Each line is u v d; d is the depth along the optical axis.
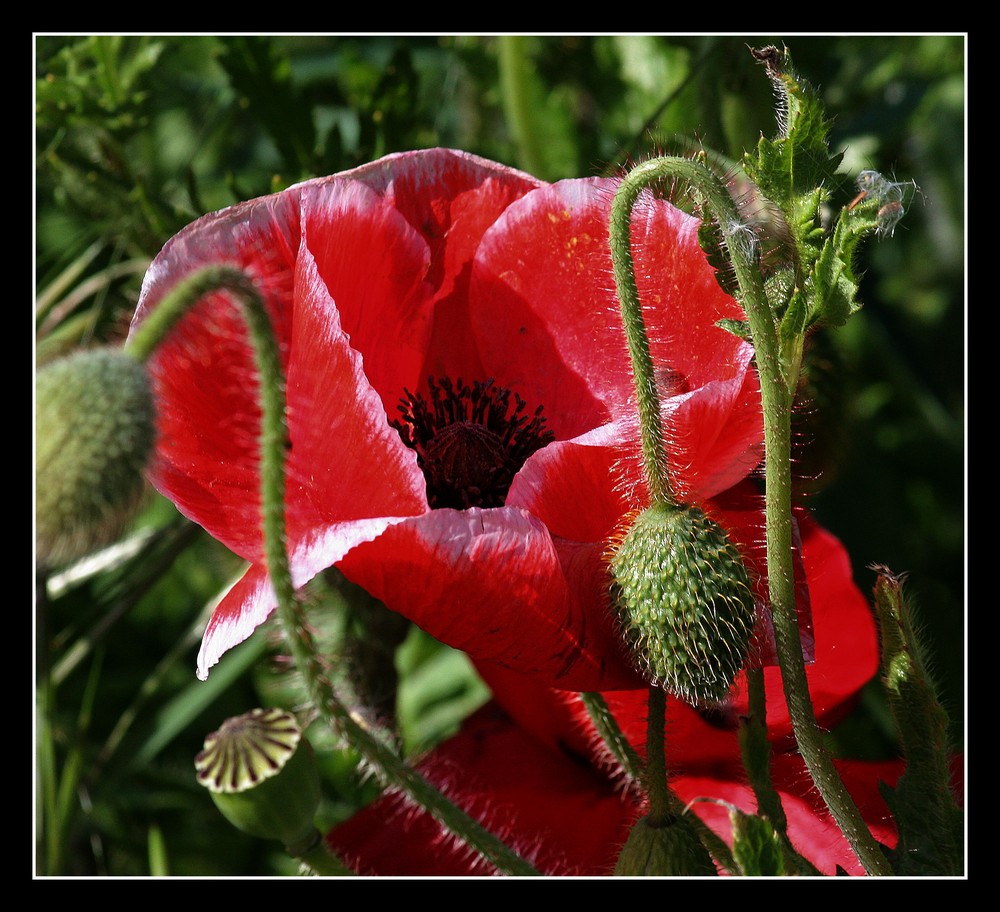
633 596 0.34
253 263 0.36
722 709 0.38
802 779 0.38
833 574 0.39
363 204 0.37
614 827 0.39
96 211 0.45
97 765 0.45
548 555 0.34
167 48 0.46
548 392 0.39
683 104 0.47
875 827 0.38
